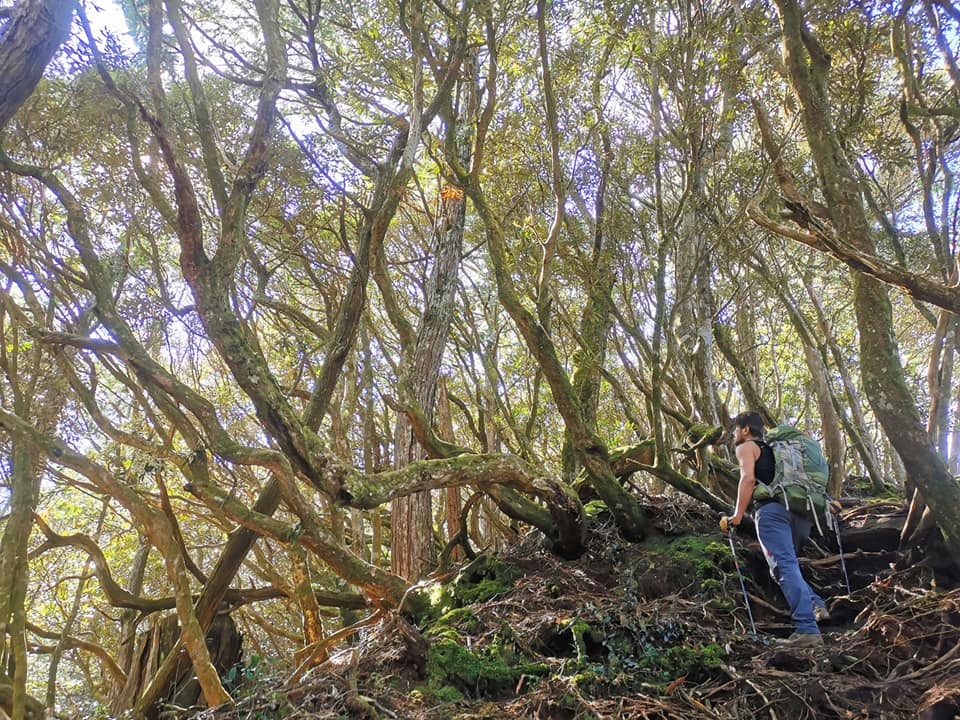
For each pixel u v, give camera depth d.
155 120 4.34
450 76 5.91
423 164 7.77
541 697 4.11
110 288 5.38
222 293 4.46
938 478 4.80
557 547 5.94
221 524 10.16
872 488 8.63
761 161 6.76
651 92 6.83
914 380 11.71
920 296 4.50
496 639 4.77
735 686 4.18
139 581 10.77
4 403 7.99
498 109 6.98
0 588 5.13
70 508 11.82
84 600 13.86
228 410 11.27
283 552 12.94
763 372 15.20
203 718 4.38
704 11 6.54
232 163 5.17
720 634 4.70
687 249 8.35
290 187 7.94
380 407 12.74
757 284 10.01
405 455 8.28
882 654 4.41
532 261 7.41
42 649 8.52
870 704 3.95
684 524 6.37
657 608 4.93
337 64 6.51
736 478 7.37
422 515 8.11
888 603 4.85
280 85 4.78
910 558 5.28
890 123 7.78
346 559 5.34
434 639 4.75
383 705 4.18
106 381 10.75
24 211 7.43
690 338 8.91
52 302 7.09
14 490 5.30
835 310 12.75
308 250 9.66
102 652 8.57
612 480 6.18
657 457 6.60
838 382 12.61
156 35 4.50
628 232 7.28
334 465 4.45
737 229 7.66
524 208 7.93
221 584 6.97
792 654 4.41
